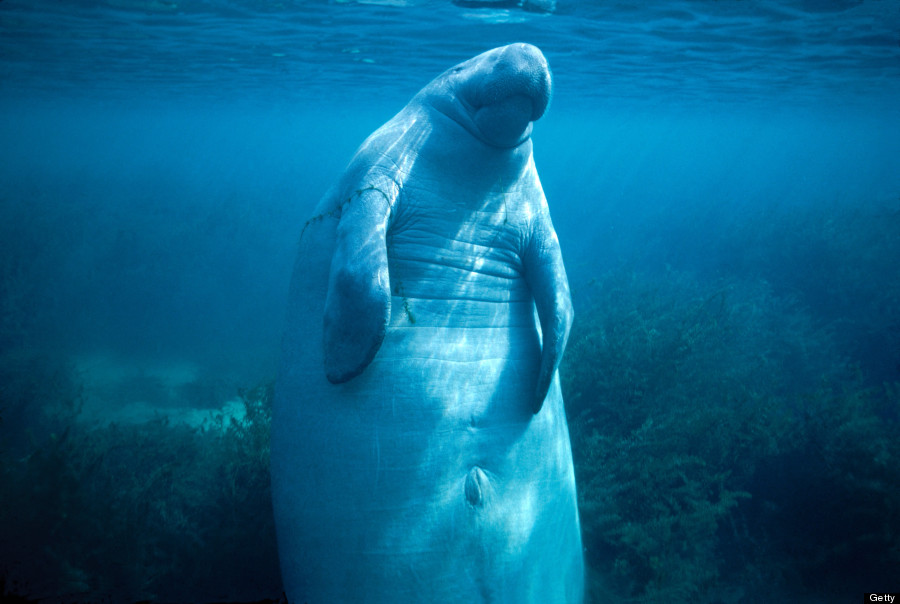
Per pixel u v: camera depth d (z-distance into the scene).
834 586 4.92
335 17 13.71
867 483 5.11
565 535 3.39
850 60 17.78
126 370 12.03
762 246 15.52
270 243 17.61
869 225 14.94
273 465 3.20
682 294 11.84
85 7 13.03
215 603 4.14
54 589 3.72
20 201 19.39
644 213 25.94
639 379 6.32
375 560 2.87
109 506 4.14
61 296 14.00
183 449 5.97
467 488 2.99
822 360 9.78
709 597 4.68
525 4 12.20
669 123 48.00
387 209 2.89
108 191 27.42
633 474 5.31
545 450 3.33
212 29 15.10
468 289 3.16
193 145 114.88
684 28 14.08
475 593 2.96
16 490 3.94
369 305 2.65
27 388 8.91
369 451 2.90
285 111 43.44
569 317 3.30
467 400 3.05
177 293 14.82
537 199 3.44
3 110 45.28
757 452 5.60
